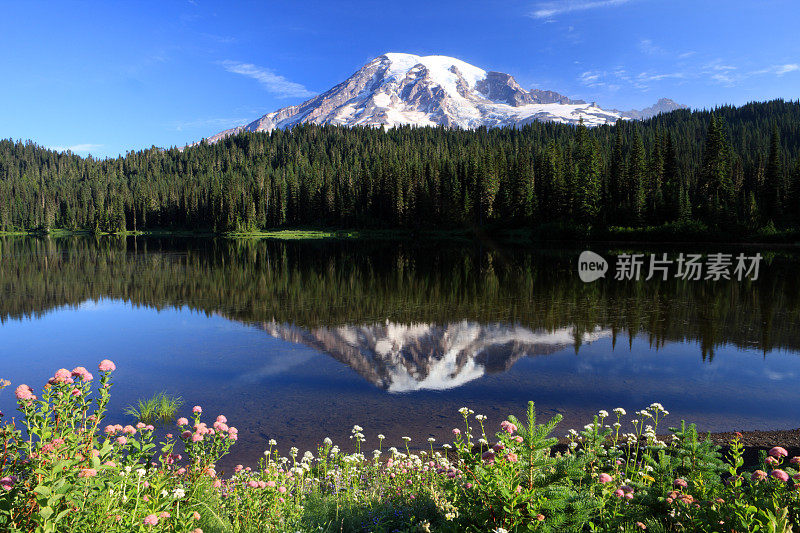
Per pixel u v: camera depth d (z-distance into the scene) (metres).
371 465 7.31
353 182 132.75
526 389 12.76
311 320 22.25
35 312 24.34
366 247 78.62
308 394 12.32
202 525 3.95
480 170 102.94
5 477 2.90
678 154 144.88
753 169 100.44
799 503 3.23
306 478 5.88
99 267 46.09
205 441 4.50
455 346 17.52
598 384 13.14
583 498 3.39
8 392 12.26
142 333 19.62
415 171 116.62
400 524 4.27
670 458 4.24
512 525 3.21
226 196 130.50
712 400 11.80
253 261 52.91
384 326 20.92
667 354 16.36
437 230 104.75
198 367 14.84
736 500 3.32
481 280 36.50
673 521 3.55
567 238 82.94
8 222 154.12
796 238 69.12
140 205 153.50
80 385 3.35
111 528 2.85
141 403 11.25
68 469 2.91
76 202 165.12
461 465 3.95
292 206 132.12
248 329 20.33
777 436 9.34
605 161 105.31
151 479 3.73
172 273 41.12
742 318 22.34
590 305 25.97
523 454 3.55
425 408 11.34
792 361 15.36
